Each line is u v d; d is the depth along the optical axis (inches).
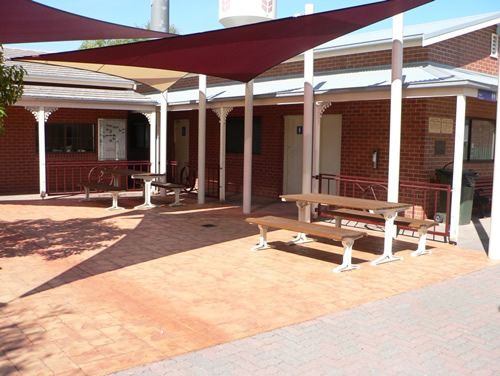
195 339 185.0
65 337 184.4
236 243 346.6
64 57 327.0
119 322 199.9
